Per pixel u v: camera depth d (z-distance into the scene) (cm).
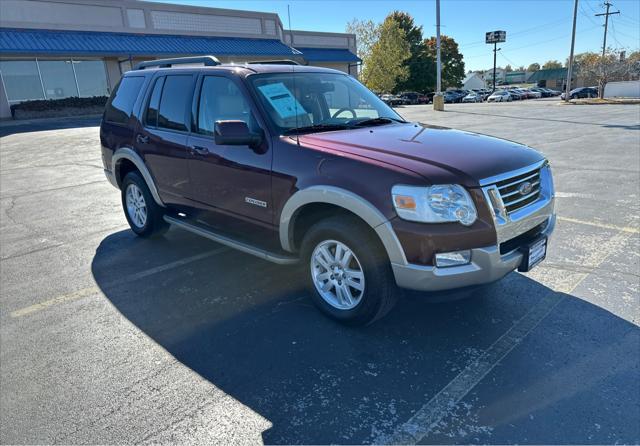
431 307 360
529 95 5616
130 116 512
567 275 404
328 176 309
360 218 308
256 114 363
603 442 221
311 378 279
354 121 404
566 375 272
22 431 241
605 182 735
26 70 2434
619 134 1337
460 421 239
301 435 234
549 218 342
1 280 442
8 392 273
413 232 274
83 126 2022
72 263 481
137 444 230
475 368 282
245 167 366
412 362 291
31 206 737
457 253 278
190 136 428
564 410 244
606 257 439
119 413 253
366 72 4541
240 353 308
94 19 2498
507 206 296
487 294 376
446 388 265
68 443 232
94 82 2680
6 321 360
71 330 344
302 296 389
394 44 4484
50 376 288
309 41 3609
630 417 237
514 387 263
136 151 500
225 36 3034
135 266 468
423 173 278
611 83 4150
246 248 386
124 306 381
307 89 404
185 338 329
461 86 7250
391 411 248
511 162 308
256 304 378
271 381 278
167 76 469
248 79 382
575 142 1204
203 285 417
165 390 272
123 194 566
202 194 425
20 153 1335
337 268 333
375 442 228
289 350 310
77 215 676
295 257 361
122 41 2553
